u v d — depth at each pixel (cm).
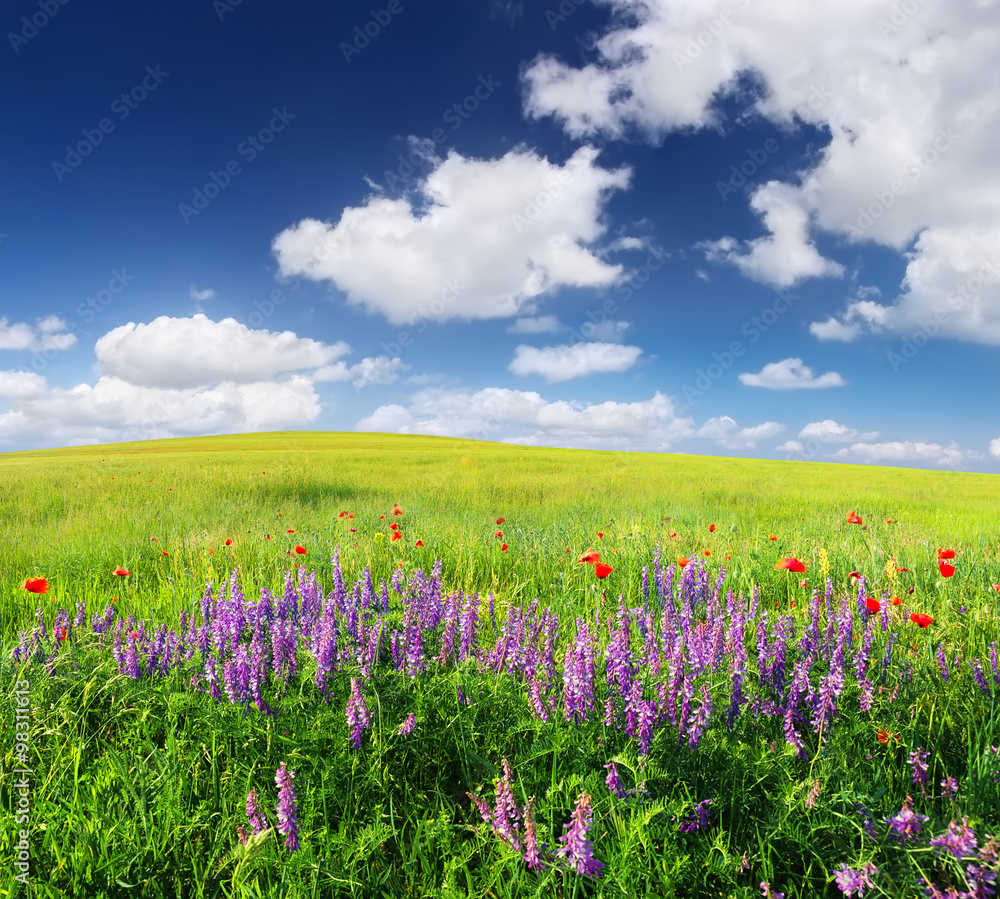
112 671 340
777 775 250
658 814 229
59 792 253
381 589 443
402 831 234
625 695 273
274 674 325
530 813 204
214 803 247
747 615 385
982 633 405
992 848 184
